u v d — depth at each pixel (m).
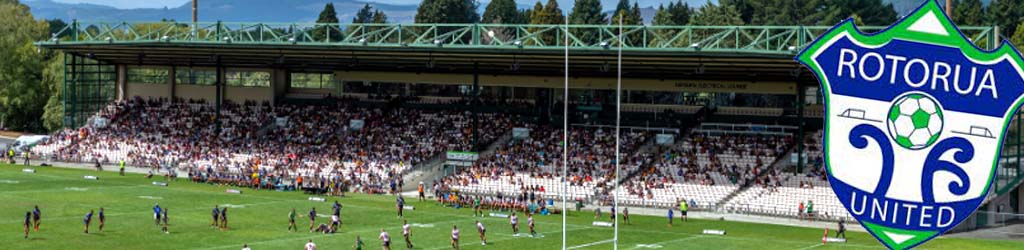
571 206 104.56
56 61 179.62
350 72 138.00
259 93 142.12
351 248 73.25
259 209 93.56
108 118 141.50
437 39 108.75
